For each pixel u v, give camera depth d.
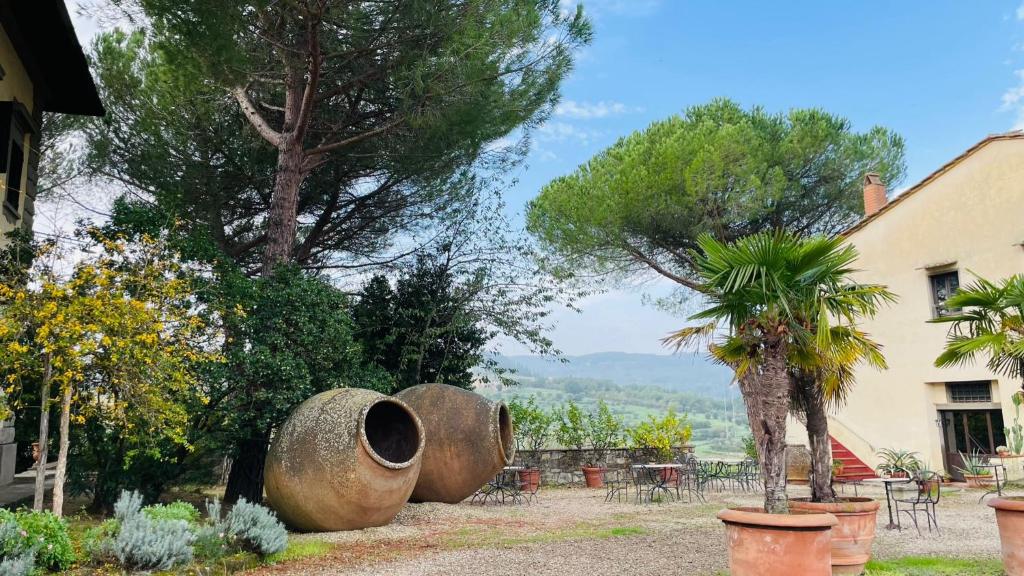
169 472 10.20
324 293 11.54
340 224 16.61
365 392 9.73
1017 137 16.27
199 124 15.03
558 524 10.44
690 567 7.23
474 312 16.30
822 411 7.61
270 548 7.38
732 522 5.77
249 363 10.10
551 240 20.75
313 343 11.04
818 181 20.61
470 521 10.59
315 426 9.16
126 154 15.26
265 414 10.30
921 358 17.72
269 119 15.19
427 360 16.30
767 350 6.33
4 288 7.08
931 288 17.89
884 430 18.36
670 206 18.73
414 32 11.89
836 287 6.61
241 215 16.67
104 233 9.07
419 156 14.34
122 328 7.48
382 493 9.07
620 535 9.33
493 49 11.98
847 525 6.80
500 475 14.17
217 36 10.54
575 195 20.22
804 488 15.88
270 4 10.78
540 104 13.95
